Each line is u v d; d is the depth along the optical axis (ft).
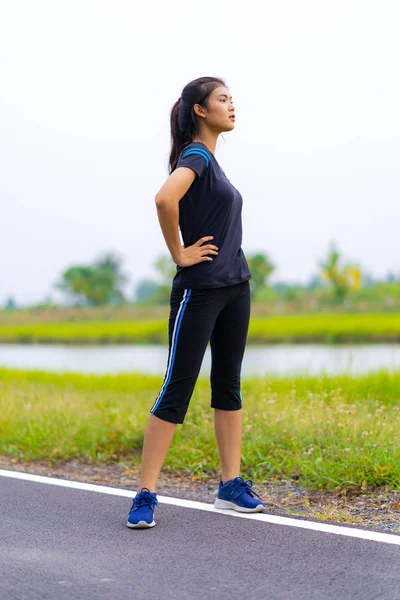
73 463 23.31
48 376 53.01
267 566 13.05
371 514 16.76
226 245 15.57
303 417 23.72
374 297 284.61
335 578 12.46
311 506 17.54
